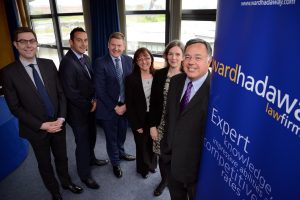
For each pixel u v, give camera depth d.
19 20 4.55
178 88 1.42
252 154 0.71
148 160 2.22
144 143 2.13
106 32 3.34
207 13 2.65
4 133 2.46
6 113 2.54
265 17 0.60
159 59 3.30
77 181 2.38
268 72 0.61
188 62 1.23
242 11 0.69
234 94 0.77
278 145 0.60
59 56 4.90
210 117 0.96
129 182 2.35
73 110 2.01
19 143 2.67
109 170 2.55
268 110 0.63
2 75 1.61
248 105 0.70
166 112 1.56
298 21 0.51
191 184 1.40
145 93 2.04
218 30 0.83
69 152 2.96
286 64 0.55
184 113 1.27
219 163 0.92
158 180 2.38
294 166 0.56
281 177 0.60
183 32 2.96
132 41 3.50
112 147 2.37
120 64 2.21
